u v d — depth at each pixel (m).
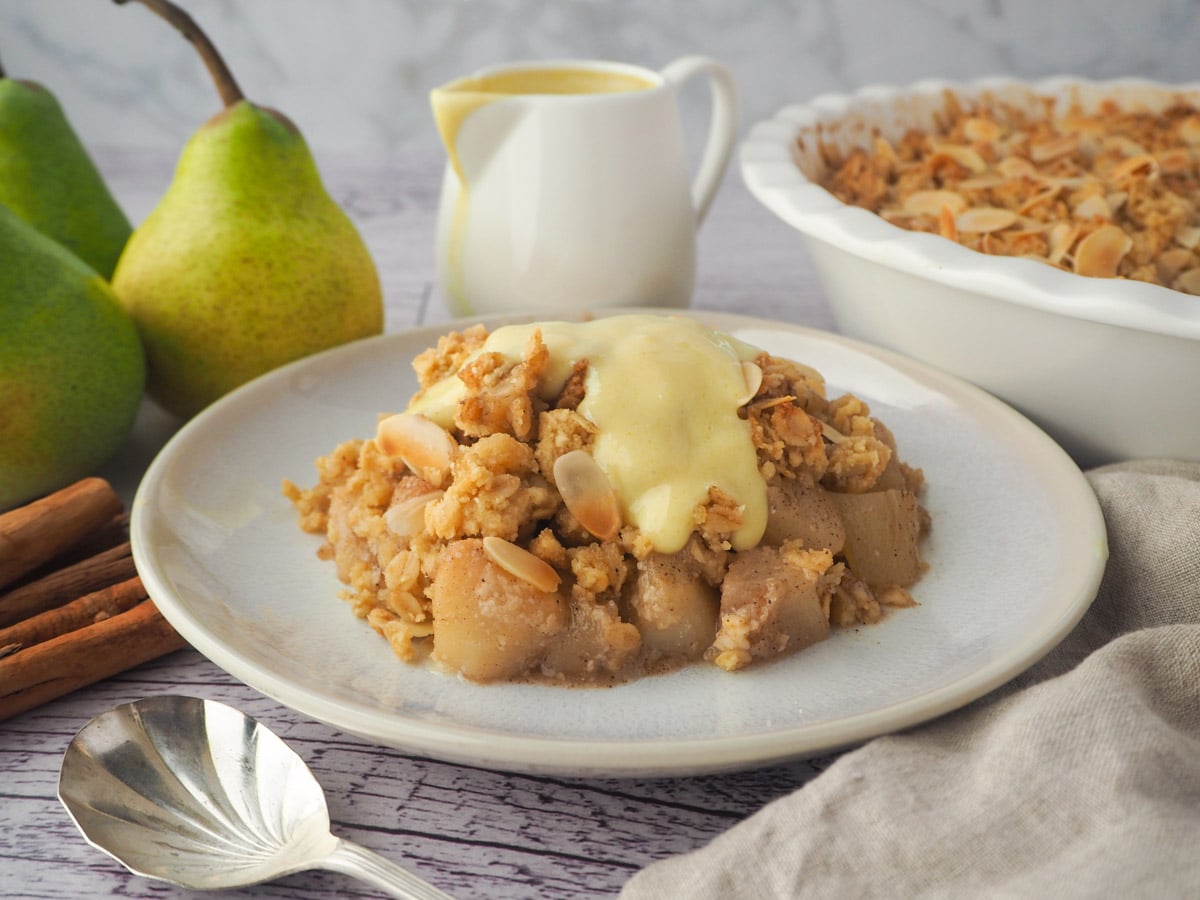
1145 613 0.38
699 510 0.37
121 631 0.37
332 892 0.32
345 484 0.40
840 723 0.33
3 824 0.34
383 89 0.83
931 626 0.37
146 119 0.85
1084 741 0.32
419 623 0.37
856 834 0.31
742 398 0.38
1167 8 0.73
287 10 0.80
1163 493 0.39
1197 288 0.45
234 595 0.38
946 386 0.44
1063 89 0.56
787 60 0.79
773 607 0.36
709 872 0.31
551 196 0.47
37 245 0.42
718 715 0.35
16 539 0.39
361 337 0.47
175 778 0.34
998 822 0.31
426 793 0.35
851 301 0.46
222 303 0.45
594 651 0.36
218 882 0.32
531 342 0.38
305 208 0.46
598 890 0.33
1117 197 0.48
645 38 0.79
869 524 0.38
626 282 0.48
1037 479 0.41
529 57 0.81
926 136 0.55
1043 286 0.39
